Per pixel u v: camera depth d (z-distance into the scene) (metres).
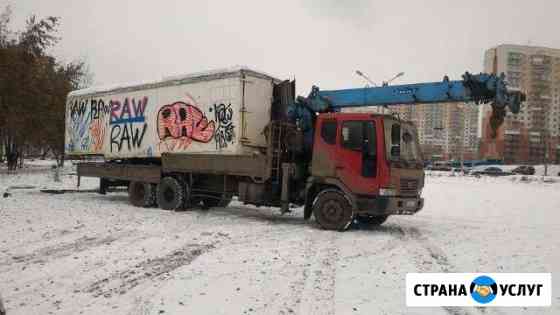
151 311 5.58
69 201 16.39
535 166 77.25
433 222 14.14
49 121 33.38
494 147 87.62
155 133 15.34
